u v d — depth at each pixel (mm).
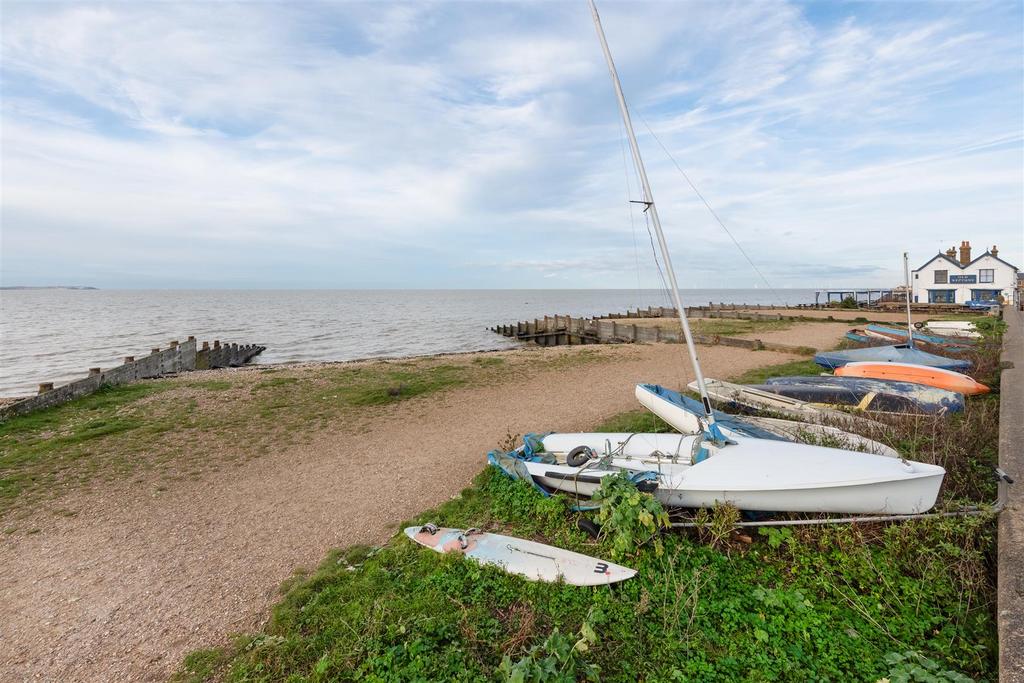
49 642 3824
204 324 44281
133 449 8492
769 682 3180
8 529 5703
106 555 5113
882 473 4812
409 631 3721
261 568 4832
